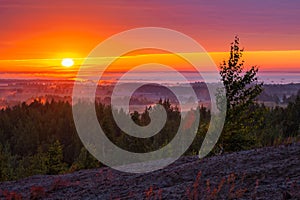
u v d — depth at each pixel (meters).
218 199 11.62
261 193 11.42
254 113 24.55
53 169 50.66
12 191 17.59
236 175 13.70
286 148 16.31
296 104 89.12
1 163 68.19
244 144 24.12
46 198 15.90
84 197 15.12
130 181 16.19
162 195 12.88
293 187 11.39
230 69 24.94
